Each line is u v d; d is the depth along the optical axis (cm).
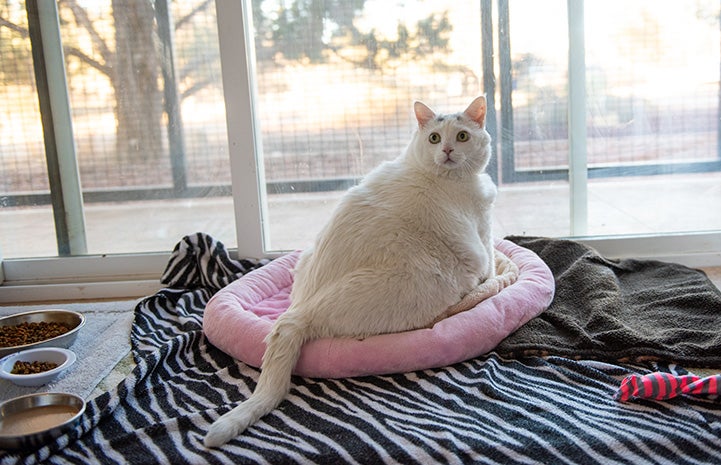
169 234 233
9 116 223
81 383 150
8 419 129
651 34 214
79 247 233
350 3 214
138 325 184
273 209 231
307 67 219
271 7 213
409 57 219
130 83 221
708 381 126
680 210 229
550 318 168
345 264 150
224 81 212
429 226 154
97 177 229
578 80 218
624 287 193
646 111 221
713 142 222
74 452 120
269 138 225
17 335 171
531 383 139
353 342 145
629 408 126
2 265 229
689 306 172
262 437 122
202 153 226
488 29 215
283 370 138
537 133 224
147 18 215
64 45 218
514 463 110
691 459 108
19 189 229
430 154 160
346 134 226
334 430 123
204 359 162
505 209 230
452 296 157
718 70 216
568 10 213
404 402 133
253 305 181
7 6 214
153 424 127
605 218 229
